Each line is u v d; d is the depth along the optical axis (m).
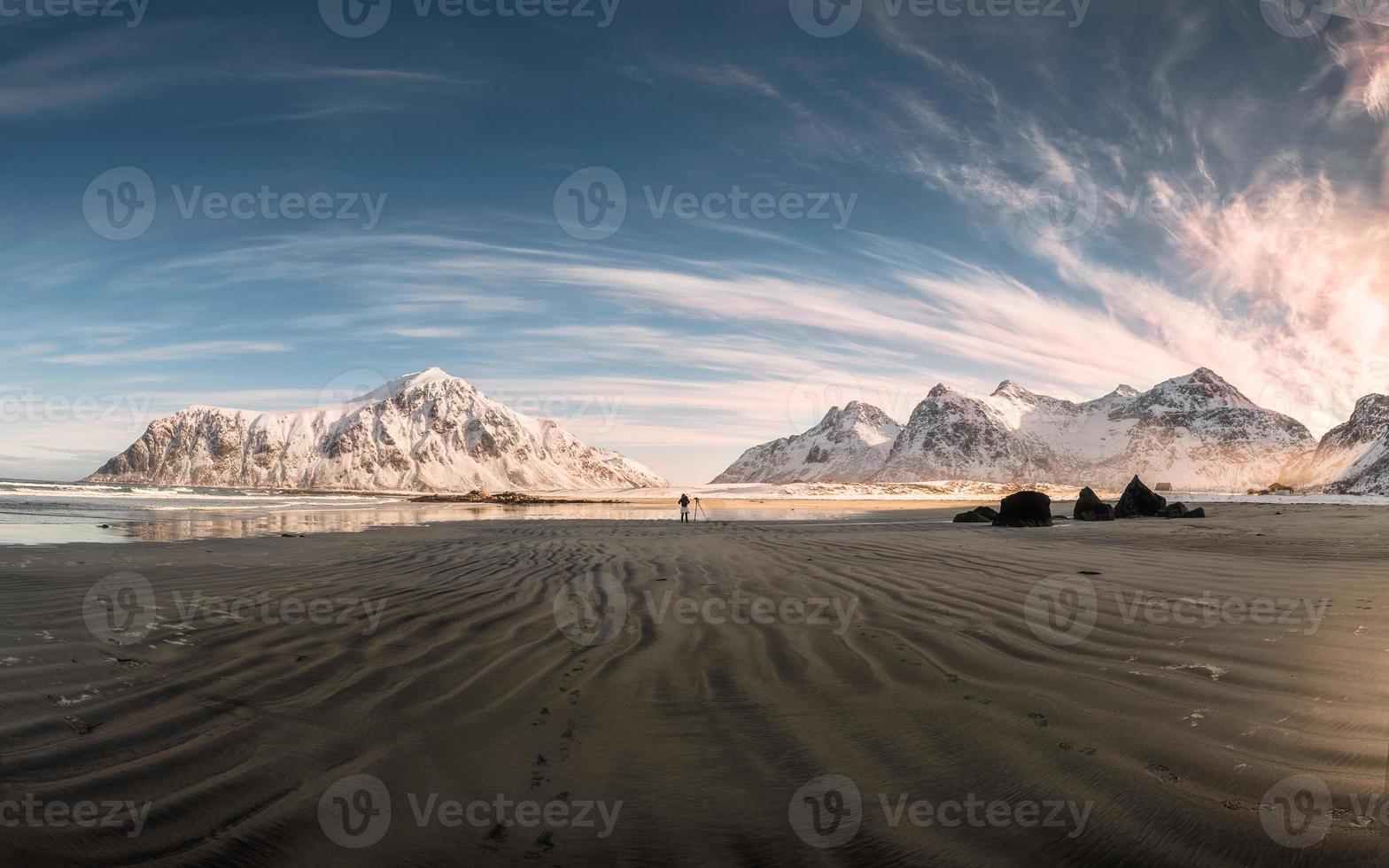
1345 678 4.10
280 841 2.54
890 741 3.40
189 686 4.18
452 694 4.14
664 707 3.93
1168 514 24.20
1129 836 2.52
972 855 2.45
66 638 5.19
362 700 4.01
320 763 3.18
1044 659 4.66
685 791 2.96
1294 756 3.07
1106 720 3.55
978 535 16.41
